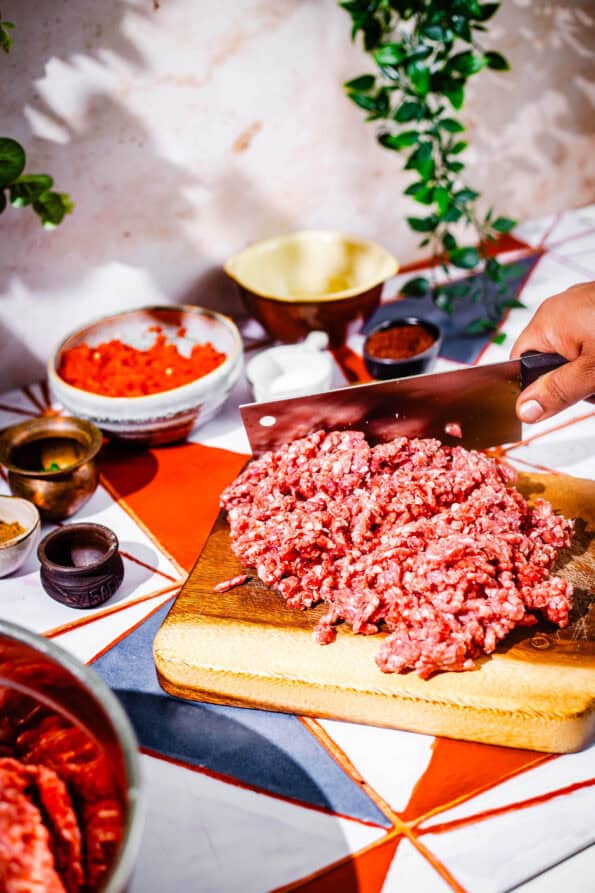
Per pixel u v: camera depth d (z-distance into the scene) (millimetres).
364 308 897
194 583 695
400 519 683
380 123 1000
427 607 633
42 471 755
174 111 893
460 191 957
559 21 1047
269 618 668
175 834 584
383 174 1035
